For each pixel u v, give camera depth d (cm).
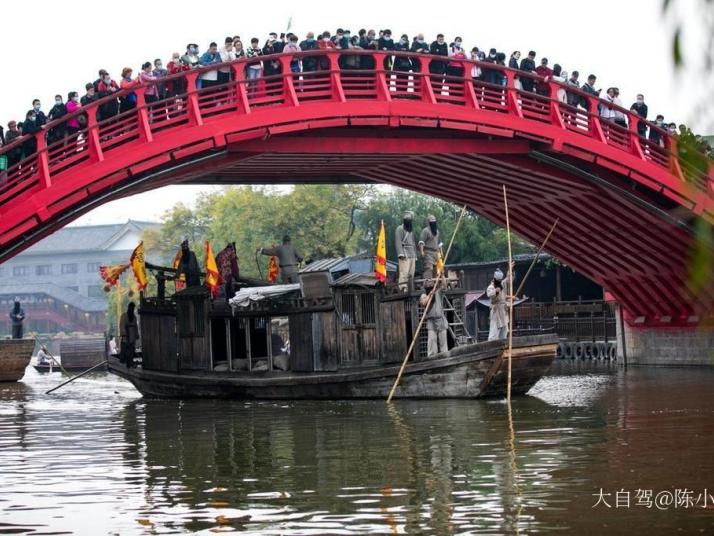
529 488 1488
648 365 4312
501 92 3212
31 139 2683
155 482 1616
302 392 2966
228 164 2922
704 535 1201
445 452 1847
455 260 6391
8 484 1623
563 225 3831
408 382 2809
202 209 7525
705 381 3344
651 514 1312
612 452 1814
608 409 2514
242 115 2744
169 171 2759
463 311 2994
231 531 1259
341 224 6275
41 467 1800
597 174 3300
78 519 1350
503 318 2898
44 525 1319
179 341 3241
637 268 3988
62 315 10388
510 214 3903
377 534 1224
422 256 2916
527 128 3084
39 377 4969
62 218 2633
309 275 2991
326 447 1952
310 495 1473
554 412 2452
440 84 3052
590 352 4850
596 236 3834
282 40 2995
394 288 2864
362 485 1541
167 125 2831
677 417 2334
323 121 2833
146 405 3014
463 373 2733
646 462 1703
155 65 2912
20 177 2514
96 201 2672
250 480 1612
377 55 2936
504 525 1260
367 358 2905
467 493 1460
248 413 2630
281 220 6225
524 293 5838
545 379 3606
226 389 3100
